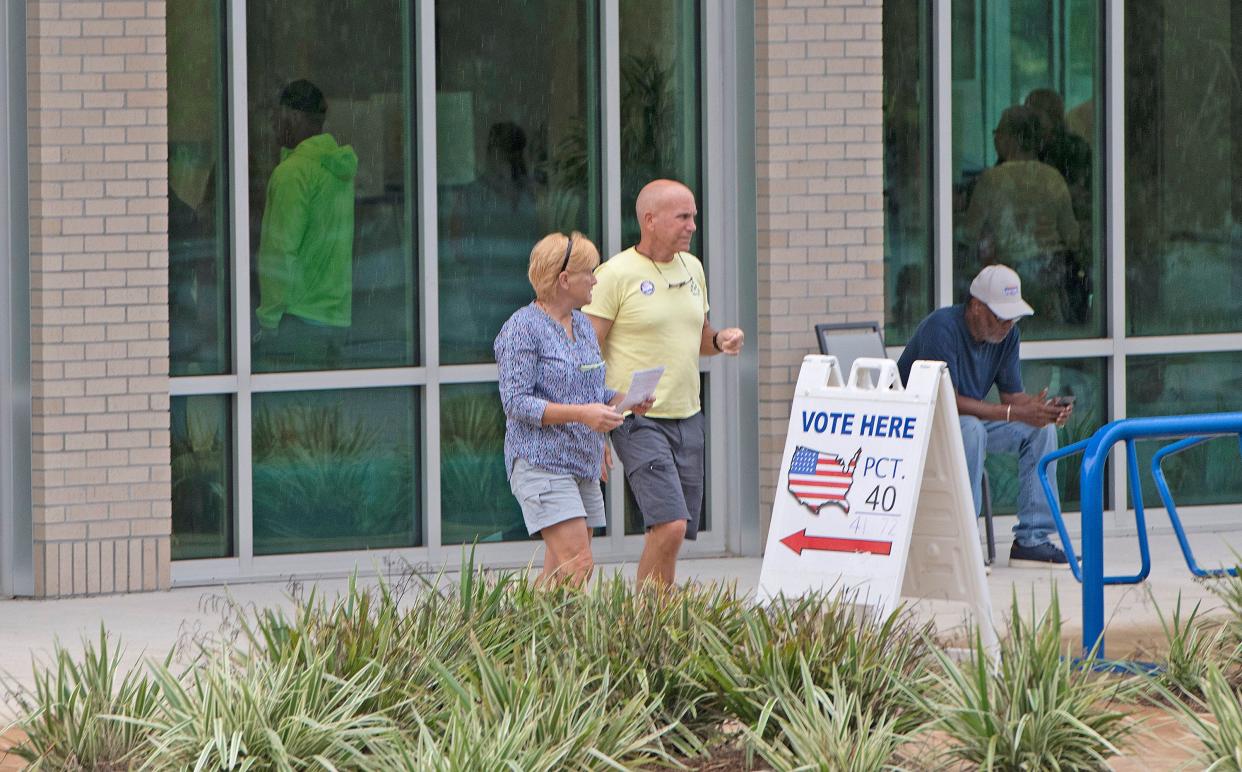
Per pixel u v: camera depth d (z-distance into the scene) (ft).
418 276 72.49
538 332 53.42
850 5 74.08
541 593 48.44
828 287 74.33
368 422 72.18
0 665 55.21
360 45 71.36
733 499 75.46
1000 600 64.69
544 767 37.93
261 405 70.64
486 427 73.82
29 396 65.87
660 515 56.34
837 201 74.33
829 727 39.86
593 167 74.59
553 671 42.55
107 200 65.82
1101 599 49.70
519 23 73.46
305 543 71.56
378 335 72.18
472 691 41.57
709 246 75.00
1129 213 81.71
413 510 72.90
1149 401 82.28
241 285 69.77
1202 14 82.17
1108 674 46.14
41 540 65.72
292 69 70.54
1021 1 79.71
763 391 74.13
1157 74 81.82
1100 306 81.61
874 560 51.13
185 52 69.05
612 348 56.95
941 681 42.57
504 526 74.28
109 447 66.28
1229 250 83.20
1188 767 41.11
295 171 70.79
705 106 74.90
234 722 39.19
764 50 73.67
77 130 65.31
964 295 79.51
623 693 43.37
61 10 64.95
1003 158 79.92
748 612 46.60
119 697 42.60
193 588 68.44
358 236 71.77
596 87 74.33
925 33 78.23
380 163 71.92
